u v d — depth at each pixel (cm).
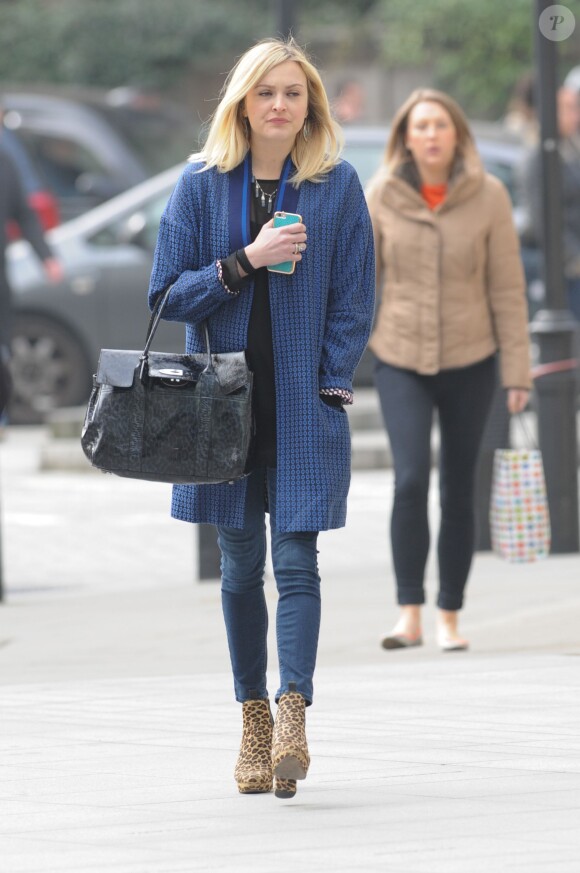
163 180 4684
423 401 2023
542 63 2823
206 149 1419
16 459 4256
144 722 1683
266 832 1266
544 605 2317
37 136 5759
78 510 3538
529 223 4156
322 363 1412
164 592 2631
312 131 1412
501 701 1725
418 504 2038
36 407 4712
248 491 1415
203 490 1410
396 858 1184
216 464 1363
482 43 7819
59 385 4684
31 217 3575
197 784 1429
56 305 4641
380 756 1503
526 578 2570
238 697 1440
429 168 2036
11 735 1631
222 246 1399
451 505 2045
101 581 2794
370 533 3156
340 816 1306
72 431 4219
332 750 1531
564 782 1391
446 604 2056
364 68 8006
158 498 3675
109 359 1390
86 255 4644
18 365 4684
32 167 4947
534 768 1442
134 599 2567
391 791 1378
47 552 3072
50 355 4669
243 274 1370
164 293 1405
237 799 1374
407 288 2019
